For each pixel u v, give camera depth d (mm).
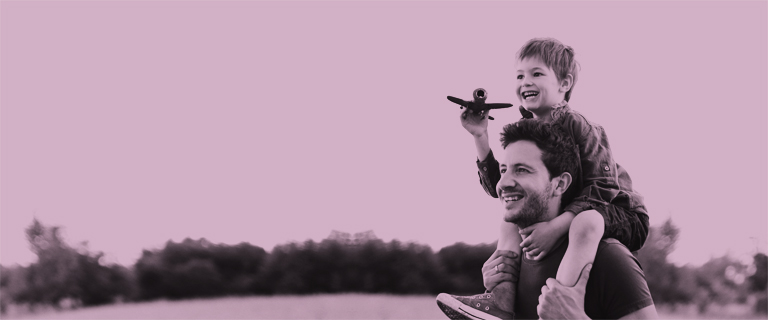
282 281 25078
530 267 2219
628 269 2047
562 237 2158
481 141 2697
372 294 21938
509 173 2156
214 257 28328
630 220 2271
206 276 28109
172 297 28750
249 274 27125
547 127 2135
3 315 26766
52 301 28188
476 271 21219
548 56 2844
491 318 2232
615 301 2033
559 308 1997
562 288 1999
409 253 21719
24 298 27844
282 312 18859
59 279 28344
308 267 23828
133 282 29016
